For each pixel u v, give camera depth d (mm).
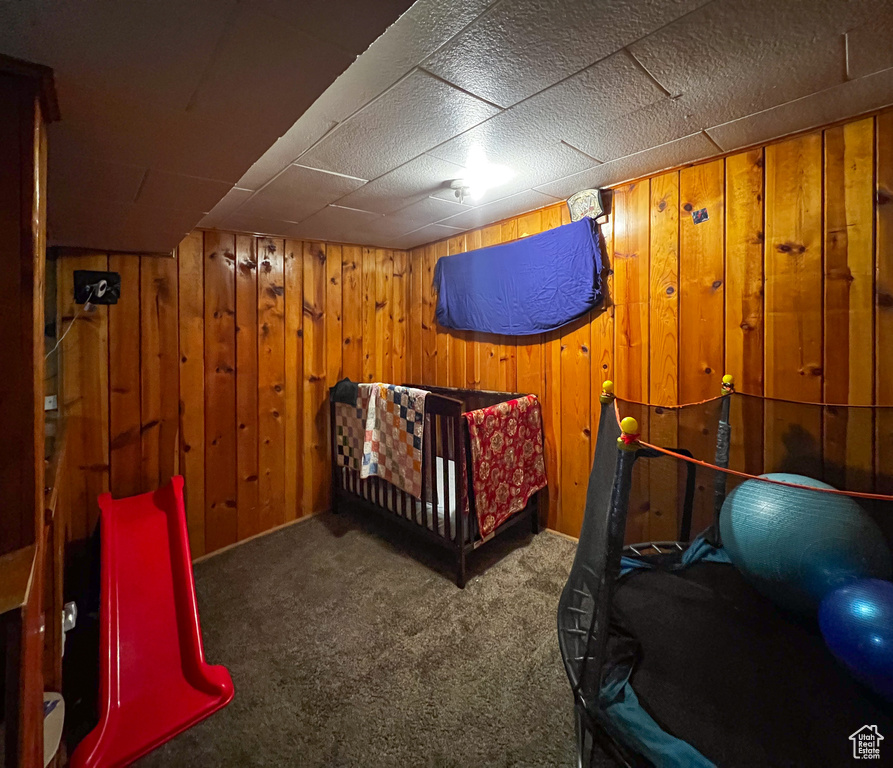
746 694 1294
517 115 1499
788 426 1774
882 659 1117
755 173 1812
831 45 1169
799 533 1353
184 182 1330
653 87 1355
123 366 2250
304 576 2268
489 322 2852
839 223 1633
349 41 755
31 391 736
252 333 2727
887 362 1566
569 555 2414
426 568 2320
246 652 1711
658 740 1160
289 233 2795
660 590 1749
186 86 862
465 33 1081
